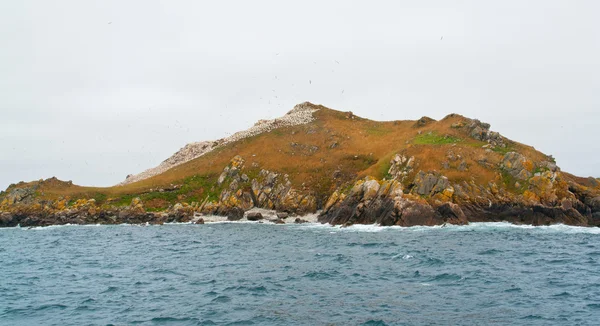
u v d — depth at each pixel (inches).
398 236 2544.3
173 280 1406.3
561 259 1686.8
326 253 1953.7
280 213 4121.6
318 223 3700.8
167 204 4569.4
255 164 4832.7
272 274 1478.8
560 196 3201.3
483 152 3710.6
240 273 1510.8
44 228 3836.1
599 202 3193.9
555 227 2974.9
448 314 970.7
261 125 6131.9
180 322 949.2
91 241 2706.7
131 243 2564.0
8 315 1029.2
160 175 5285.4
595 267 1509.6
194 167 5226.4
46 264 1800.0
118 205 4475.9
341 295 1157.7
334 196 3772.1
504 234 2598.4
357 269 1531.7
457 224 3100.4
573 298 1088.8
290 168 4648.1
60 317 1006.4
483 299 1091.9
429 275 1397.6
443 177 3334.2
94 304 1112.2
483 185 3395.7
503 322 911.7
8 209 4279.0
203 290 1246.3
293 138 5408.5
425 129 4800.7
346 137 5255.9
